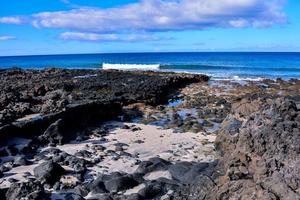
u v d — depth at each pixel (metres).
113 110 31.50
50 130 24.47
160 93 40.88
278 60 114.25
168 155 21.61
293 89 44.38
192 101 38.38
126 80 48.69
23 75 55.47
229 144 19.41
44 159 21.17
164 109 35.12
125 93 38.59
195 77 56.72
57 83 42.16
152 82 46.41
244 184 11.84
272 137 13.38
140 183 17.16
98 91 39.28
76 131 26.83
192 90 46.66
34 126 24.75
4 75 55.38
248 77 61.12
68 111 27.05
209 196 13.16
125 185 16.73
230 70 77.12
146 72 63.91
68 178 18.28
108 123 29.84
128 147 23.55
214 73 69.81
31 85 40.66
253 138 14.02
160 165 18.45
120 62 118.94
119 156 21.56
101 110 30.31
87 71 62.69
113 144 24.22
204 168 17.39
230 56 151.88
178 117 31.27
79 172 18.95
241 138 14.63
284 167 11.79
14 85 41.03
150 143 24.33
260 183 11.30
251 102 22.53
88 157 21.44
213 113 32.22
